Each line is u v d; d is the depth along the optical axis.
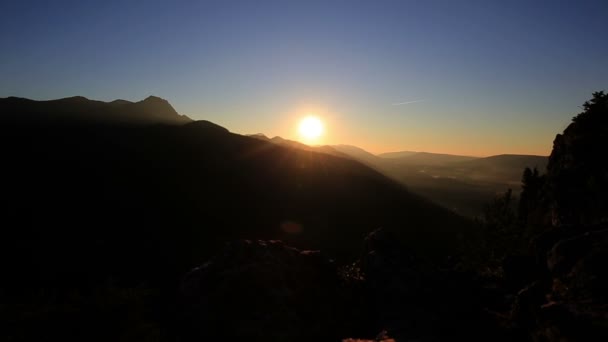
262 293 12.40
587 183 25.83
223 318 11.77
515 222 37.06
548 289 10.93
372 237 20.80
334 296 14.14
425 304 14.28
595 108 33.59
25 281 48.84
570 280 10.16
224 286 12.59
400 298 14.81
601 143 28.86
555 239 13.58
